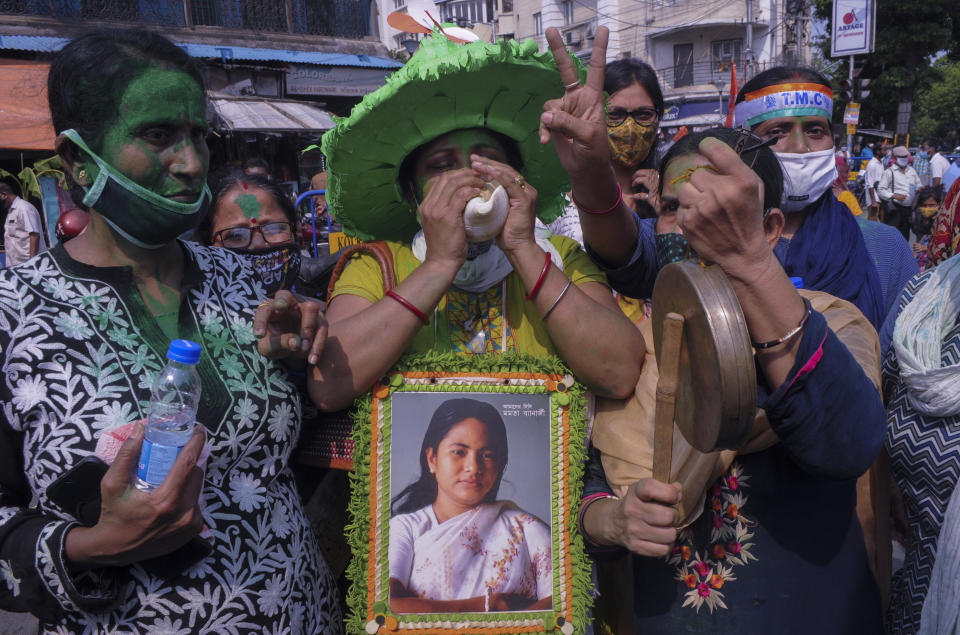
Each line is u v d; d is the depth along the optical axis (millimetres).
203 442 1279
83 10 11945
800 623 1520
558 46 1488
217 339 1536
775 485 1534
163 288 1526
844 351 1324
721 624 1536
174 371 1352
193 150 1428
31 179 8750
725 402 1151
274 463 1583
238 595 1454
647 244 1936
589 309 1536
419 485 1553
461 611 1525
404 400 1572
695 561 1562
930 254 3412
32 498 1439
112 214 1401
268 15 14164
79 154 1405
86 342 1376
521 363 1603
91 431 1334
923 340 1636
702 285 1194
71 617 1400
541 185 1881
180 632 1395
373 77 15336
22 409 1330
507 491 1566
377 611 1512
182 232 1477
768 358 1304
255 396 1526
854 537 1577
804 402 1300
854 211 4246
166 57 1420
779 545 1529
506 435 1577
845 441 1327
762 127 2627
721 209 1197
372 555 1537
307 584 1609
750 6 30875
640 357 1603
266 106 12469
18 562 1325
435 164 1709
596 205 1710
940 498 1631
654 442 1391
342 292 1736
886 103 30188
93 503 1313
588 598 1559
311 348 1459
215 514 1453
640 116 3232
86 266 1432
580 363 1539
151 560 1388
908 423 1678
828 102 2602
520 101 1627
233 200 2645
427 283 1501
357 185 1749
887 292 2725
